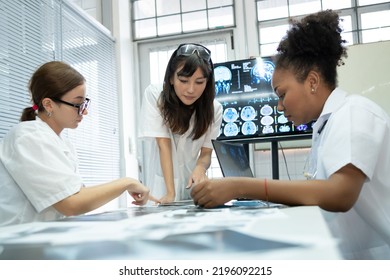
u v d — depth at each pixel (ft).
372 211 3.03
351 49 9.36
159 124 5.53
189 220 2.10
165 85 5.29
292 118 3.48
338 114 2.94
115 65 11.12
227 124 9.27
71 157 4.41
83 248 1.38
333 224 2.92
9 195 3.85
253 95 9.18
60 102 4.23
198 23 11.62
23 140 3.72
